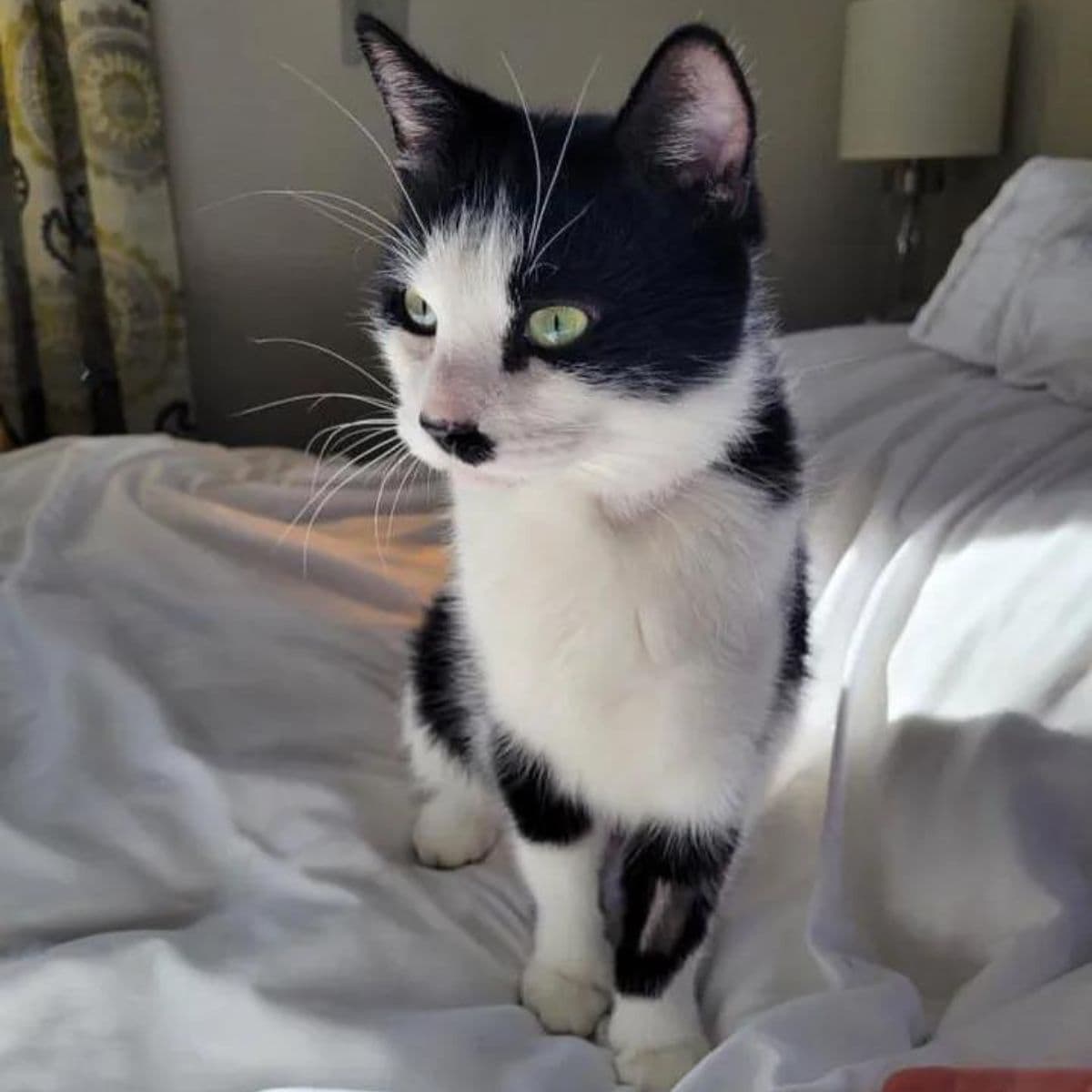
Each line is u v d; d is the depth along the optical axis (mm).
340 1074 685
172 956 763
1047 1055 651
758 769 827
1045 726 886
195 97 1992
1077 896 777
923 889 834
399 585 1346
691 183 721
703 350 723
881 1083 627
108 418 2141
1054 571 981
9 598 1176
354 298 2166
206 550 1326
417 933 825
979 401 1375
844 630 1034
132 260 1963
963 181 2373
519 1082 691
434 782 982
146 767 992
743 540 757
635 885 842
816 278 2514
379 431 1078
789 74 2334
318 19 2000
